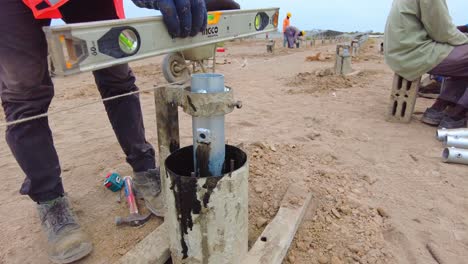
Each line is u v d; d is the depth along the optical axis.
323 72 6.85
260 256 1.46
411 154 2.81
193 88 1.20
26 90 1.48
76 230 1.69
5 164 2.86
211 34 1.45
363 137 3.23
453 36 3.12
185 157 1.46
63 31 0.85
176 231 1.30
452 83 3.37
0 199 2.27
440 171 2.51
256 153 2.59
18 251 1.76
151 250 1.53
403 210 2.01
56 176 1.73
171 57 1.61
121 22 1.01
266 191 2.08
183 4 1.16
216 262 1.32
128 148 2.01
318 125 3.64
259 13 1.83
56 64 0.86
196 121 1.24
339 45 6.76
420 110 4.10
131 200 2.04
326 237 1.74
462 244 1.74
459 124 3.34
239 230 1.33
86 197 2.21
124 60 1.05
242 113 4.19
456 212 2.00
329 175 2.36
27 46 1.38
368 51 13.08
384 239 1.76
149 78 7.04
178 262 1.37
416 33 3.24
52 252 1.65
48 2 1.02
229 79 6.98
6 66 1.39
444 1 3.03
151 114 4.23
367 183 2.33
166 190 1.28
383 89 5.44
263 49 16.20
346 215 1.92
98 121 4.04
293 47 17.62
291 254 1.63
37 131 1.59
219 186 1.19
